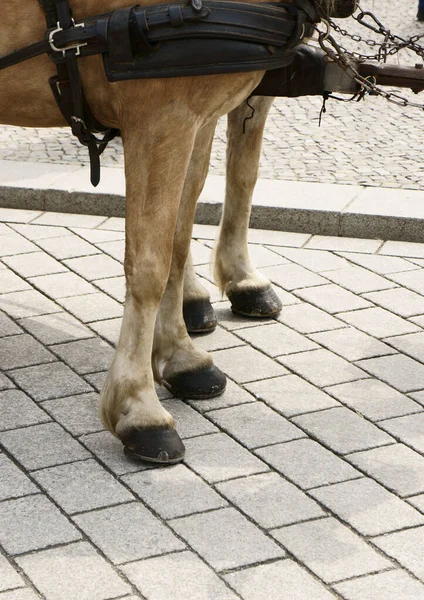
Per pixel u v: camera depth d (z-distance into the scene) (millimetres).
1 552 2900
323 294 4867
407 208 5711
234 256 4590
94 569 2838
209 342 4340
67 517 3090
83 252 5332
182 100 3066
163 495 3219
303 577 2822
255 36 2994
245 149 4391
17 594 2721
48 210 5961
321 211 5645
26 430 3584
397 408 3811
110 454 3459
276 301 4605
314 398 3875
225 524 3068
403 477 3352
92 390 3891
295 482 3311
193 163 3650
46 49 3041
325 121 7742
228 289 4602
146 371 3432
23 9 3033
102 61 3070
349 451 3504
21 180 6074
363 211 5637
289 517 3111
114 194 5875
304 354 4238
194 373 3838
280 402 3840
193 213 3742
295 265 5227
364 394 3912
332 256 5367
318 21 3234
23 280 4934
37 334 4340
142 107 3076
